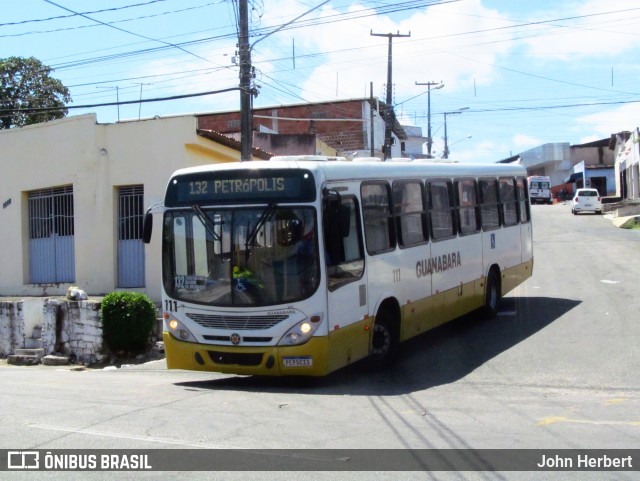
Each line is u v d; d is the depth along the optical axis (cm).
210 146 2116
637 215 4047
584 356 1235
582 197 4875
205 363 1038
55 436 770
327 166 1037
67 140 2184
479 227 1542
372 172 1151
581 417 858
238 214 1029
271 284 1002
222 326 1025
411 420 841
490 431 786
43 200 2286
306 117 4809
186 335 1051
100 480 622
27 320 1761
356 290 1069
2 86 3422
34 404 963
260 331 1002
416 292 1255
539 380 1097
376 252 1133
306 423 824
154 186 2077
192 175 1064
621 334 1380
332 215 1012
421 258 1280
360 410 900
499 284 1652
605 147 8319
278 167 1018
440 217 1372
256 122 4809
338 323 1016
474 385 1075
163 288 1073
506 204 1716
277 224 1009
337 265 1021
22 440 755
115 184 2120
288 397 993
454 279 1411
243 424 819
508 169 1744
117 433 779
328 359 993
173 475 631
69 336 1645
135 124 2098
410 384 1091
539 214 5228
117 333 1579
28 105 3434
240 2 1948
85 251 2152
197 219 1053
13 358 1669
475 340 1420
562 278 2159
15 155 2300
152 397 1008
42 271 2281
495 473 636
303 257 994
